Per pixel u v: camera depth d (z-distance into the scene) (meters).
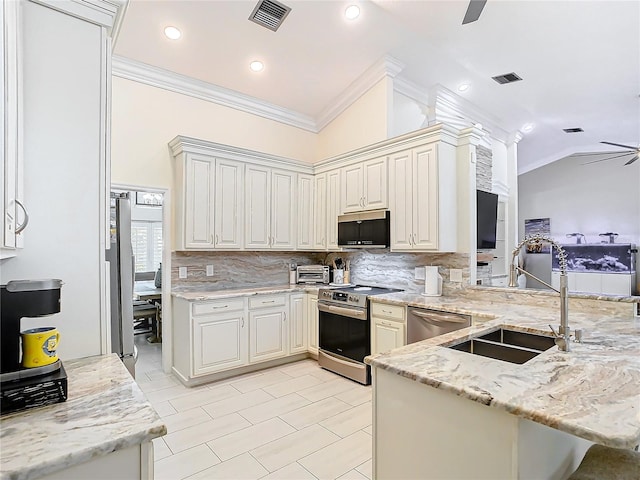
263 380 3.59
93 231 1.56
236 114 4.38
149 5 3.02
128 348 2.46
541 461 1.21
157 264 7.31
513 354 1.85
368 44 3.67
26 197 1.42
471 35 3.51
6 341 1.10
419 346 1.77
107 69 1.61
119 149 3.58
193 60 3.71
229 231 3.93
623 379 1.30
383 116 4.05
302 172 4.57
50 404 1.09
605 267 7.48
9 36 1.12
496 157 6.09
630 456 1.28
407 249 3.52
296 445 2.40
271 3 3.11
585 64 3.99
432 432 1.34
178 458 2.24
